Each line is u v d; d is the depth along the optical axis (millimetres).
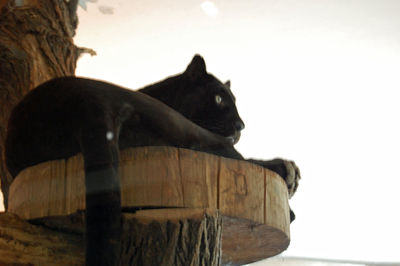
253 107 5211
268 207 3248
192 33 4973
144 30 4980
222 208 3049
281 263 5195
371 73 5047
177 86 4562
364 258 5461
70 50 5035
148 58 5180
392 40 4820
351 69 4984
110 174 2842
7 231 3100
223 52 5172
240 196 3123
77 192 3014
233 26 4938
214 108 4578
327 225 5461
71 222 3158
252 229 3309
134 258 2854
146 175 2965
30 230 3174
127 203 2920
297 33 4914
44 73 4816
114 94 3199
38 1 4961
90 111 3047
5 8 4828
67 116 3180
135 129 3193
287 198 3504
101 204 2740
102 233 2678
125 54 5199
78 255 3252
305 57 5031
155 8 4824
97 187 2791
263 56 5105
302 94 5051
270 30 4957
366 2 4621
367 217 5453
